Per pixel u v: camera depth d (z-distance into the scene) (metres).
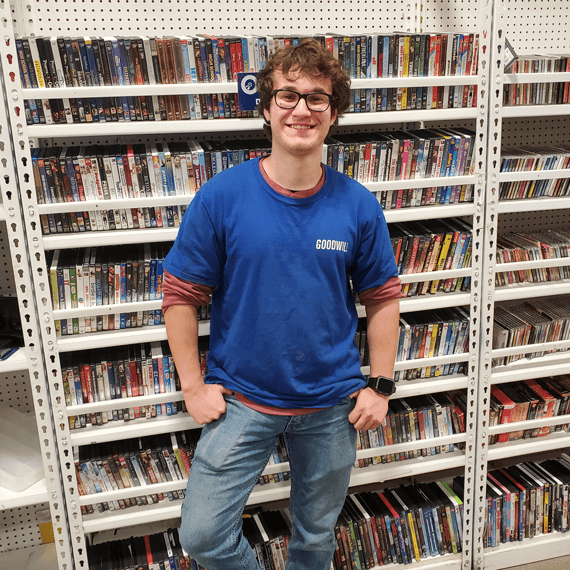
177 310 1.43
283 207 1.37
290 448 1.59
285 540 1.90
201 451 1.47
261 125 1.57
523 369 1.98
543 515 2.11
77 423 1.69
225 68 1.54
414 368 1.90
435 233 1.80
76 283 1.59
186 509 1.46
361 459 1.94
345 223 1.42
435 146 1.72
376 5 1.97
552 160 1.84
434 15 2.03
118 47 1.45
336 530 1.92
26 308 1.54
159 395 1.71
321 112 1.30
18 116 1.42
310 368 1.46
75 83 1.45
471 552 2.05
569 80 1.73
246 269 1.39
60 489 1.70
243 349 1.45
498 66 1.67
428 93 1.69
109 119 1.51
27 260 1.52
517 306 2.16
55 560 2.10
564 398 2.08
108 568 1.81
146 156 1.55
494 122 1.71
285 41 1.56
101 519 1.74
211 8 1.85
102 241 1.55
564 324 2.00
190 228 1.39
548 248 1.93
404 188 1.71
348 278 1.65
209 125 1.55
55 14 1.75
